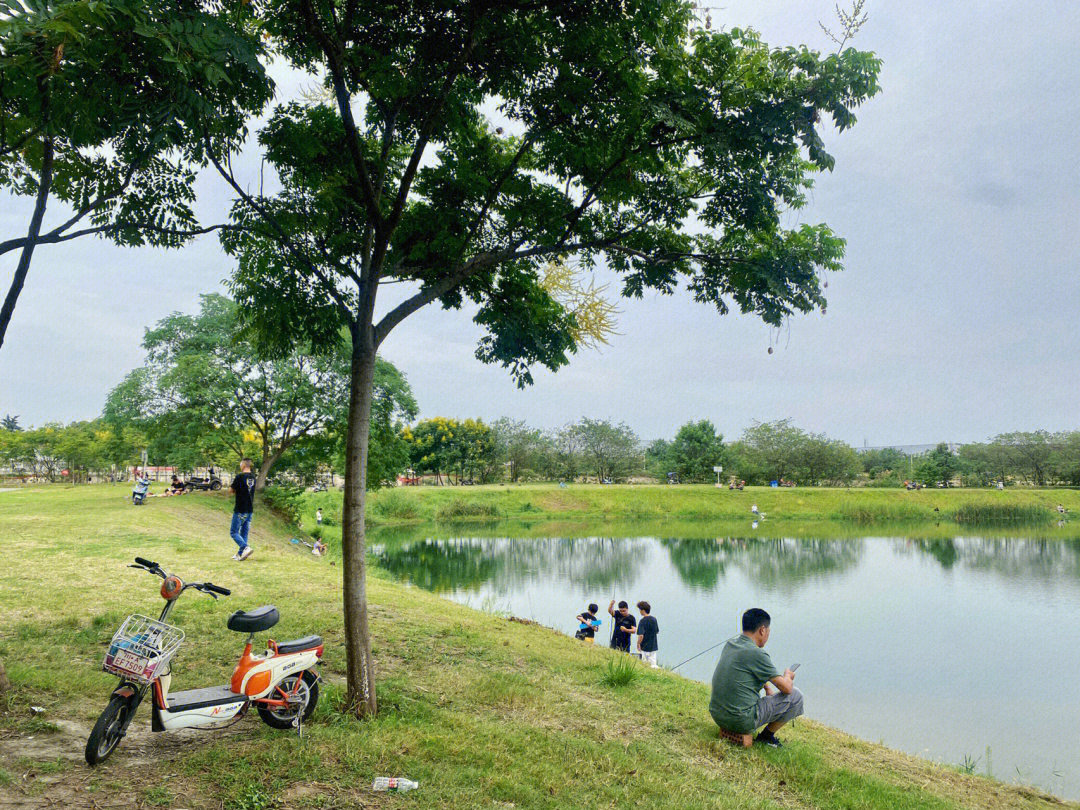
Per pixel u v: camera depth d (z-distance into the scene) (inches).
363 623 253.3
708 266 333.1
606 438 3848.4
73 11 178.7
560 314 362.6
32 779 174.6
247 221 290.7
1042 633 876.0
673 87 279.0
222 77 202.2
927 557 1599.4
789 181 315.3
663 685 374.6
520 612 900.0
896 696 626.5
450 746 225.1
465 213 331.6
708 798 214.4
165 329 1258.0
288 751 204.8
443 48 270.8
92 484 2206.0
